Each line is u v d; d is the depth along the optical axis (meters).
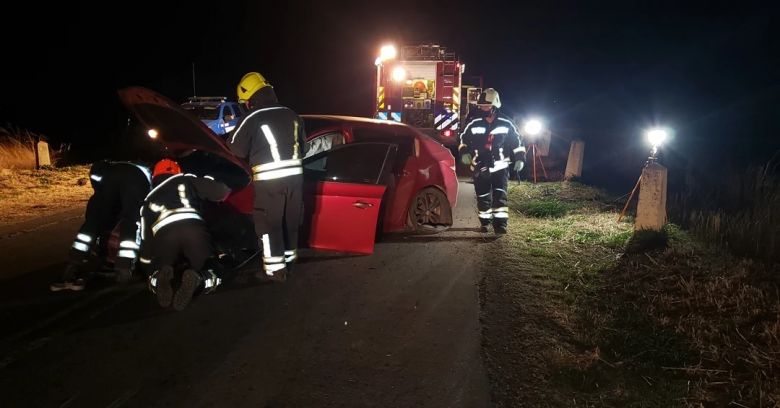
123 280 5.38
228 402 3.57
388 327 4.65
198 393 3.66
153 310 4.92
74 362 4.02
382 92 17.11
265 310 4.96
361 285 5.60
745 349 4.16
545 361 4.11
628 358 4.13
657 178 7.12
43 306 4.98
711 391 3.71
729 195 9.34
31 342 4.31
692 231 7.37
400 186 7.20
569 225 7.97
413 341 4.41
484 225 7.66
